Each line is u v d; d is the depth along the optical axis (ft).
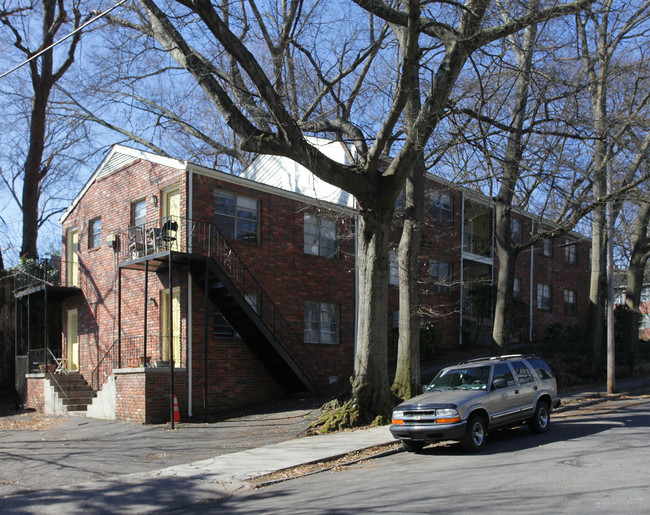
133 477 32.65
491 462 31.91
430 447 39.01
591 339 88.28
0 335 77.97
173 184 60.39
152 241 58.13
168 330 59.77
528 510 21.67
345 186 45.34
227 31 37.11
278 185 80.33
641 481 25.20
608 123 50.39
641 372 83.76
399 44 50.49
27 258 77.51
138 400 52.85
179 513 26.40
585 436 38.60
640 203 73.92
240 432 46.14
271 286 63.98
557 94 50.39
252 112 49.29
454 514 21.93
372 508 23.86
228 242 60.64
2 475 33.78
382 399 46.98
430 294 82.69
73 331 73.92
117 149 67.51
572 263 115.75
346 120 54.49
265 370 63.41
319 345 67.97
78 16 77.92
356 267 73.92
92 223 72.33
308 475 32.76
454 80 44.06
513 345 89.20
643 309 150.92
